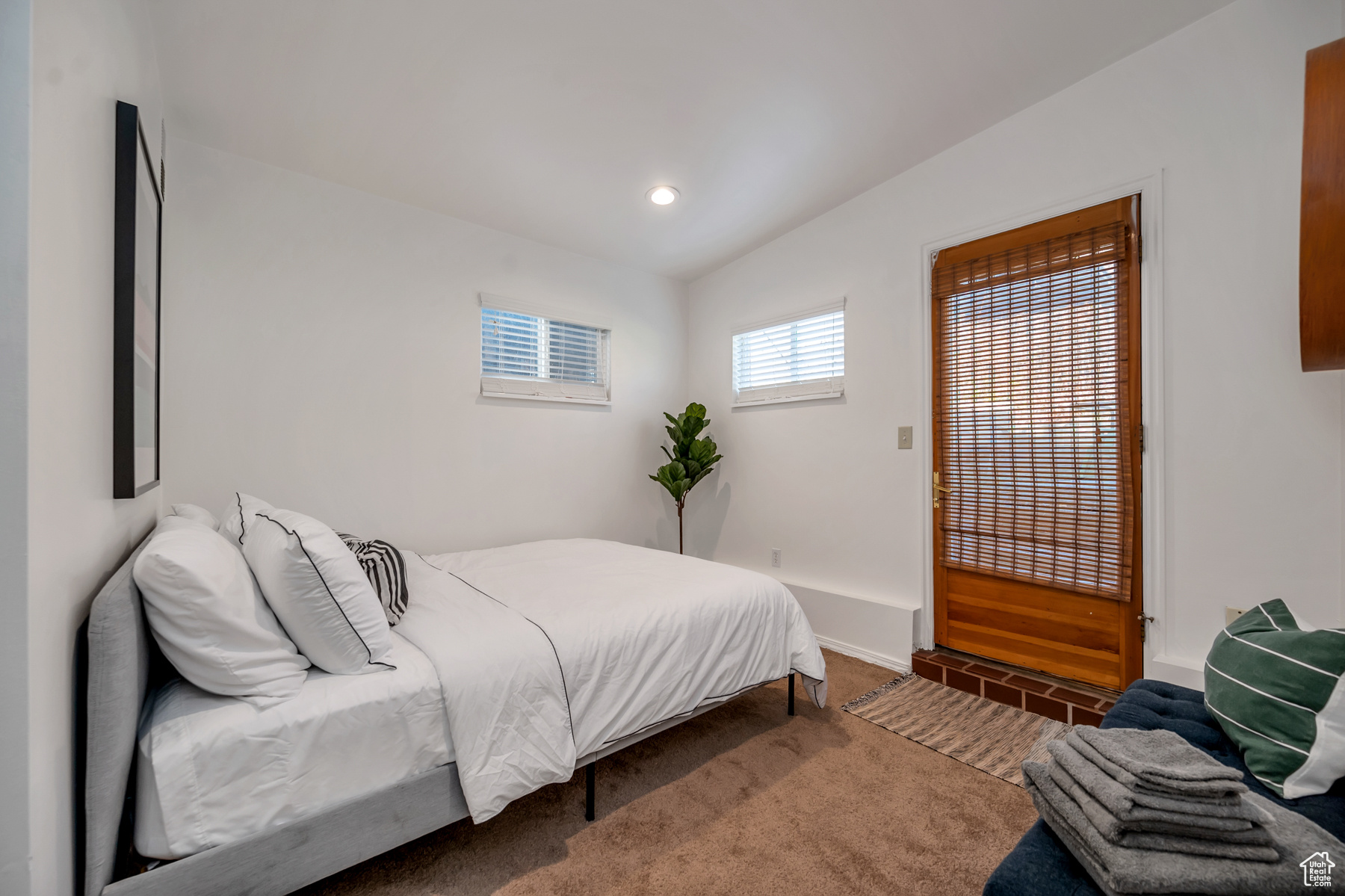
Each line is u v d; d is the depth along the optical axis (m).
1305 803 0.99
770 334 3.71
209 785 1.09
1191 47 1.99
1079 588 2.31
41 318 0.77
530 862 1.48
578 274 3.65
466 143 2.43
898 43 2.02
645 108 2.28
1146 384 2.12
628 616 1.80
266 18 1.71
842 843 1.55
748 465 3.82
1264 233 1.86
